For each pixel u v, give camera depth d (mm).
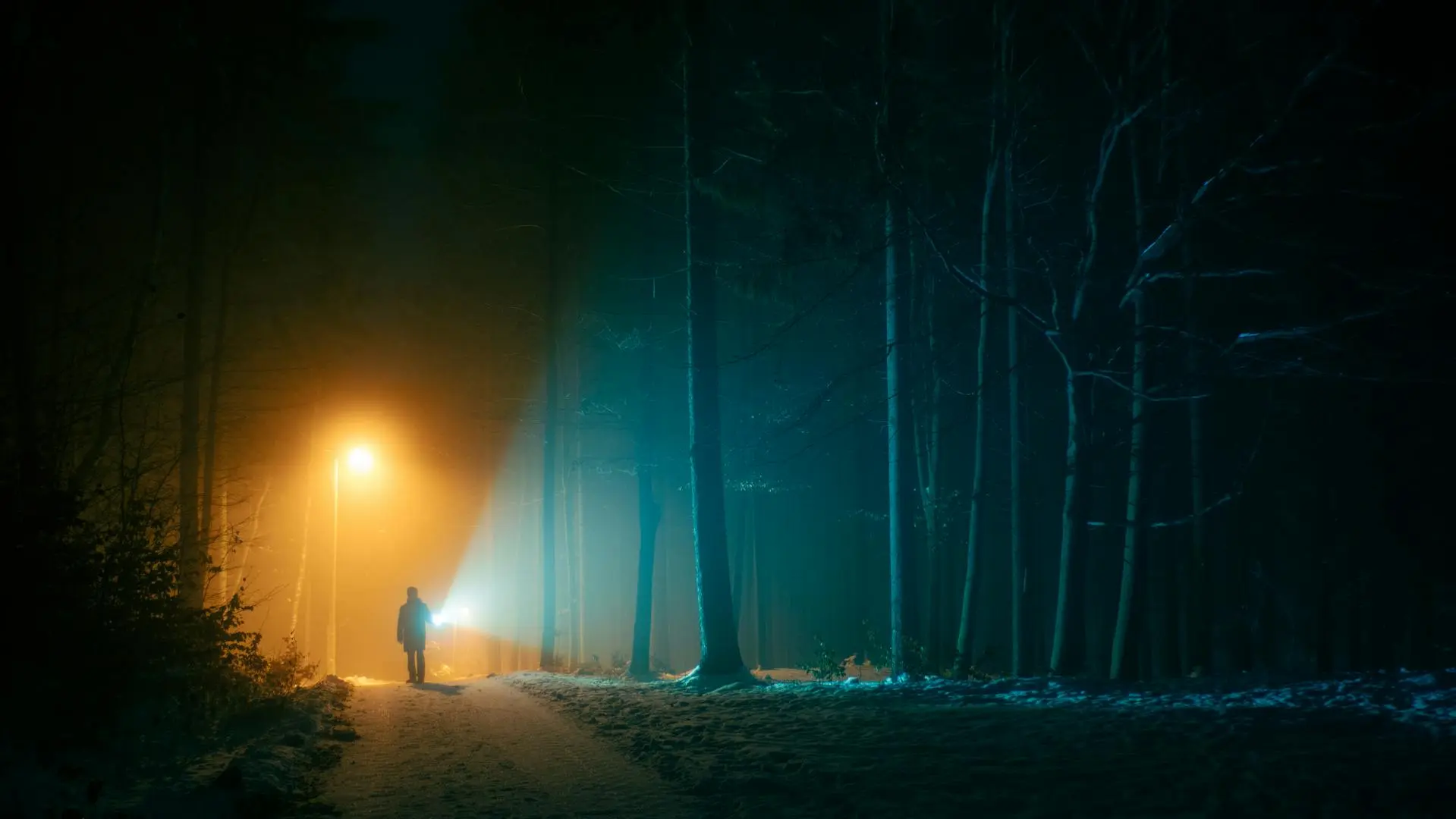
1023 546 21688
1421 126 19141
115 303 20469
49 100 17812
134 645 11203
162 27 19859
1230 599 23688
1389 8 18297
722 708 14555
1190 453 23797
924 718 12359
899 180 19453
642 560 27812
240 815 7469
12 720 9250
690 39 21891
